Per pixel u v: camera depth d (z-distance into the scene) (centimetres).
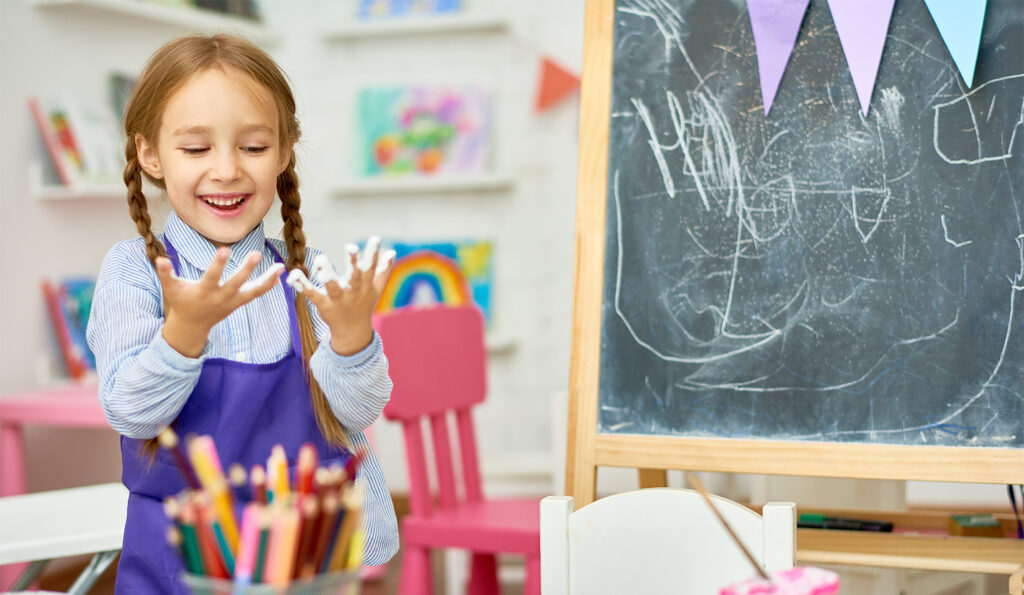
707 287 145
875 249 139
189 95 105
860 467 136
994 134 136
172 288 91
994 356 133
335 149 395
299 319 115
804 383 140
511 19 374
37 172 291
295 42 396
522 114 378
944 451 133
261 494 77
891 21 140
